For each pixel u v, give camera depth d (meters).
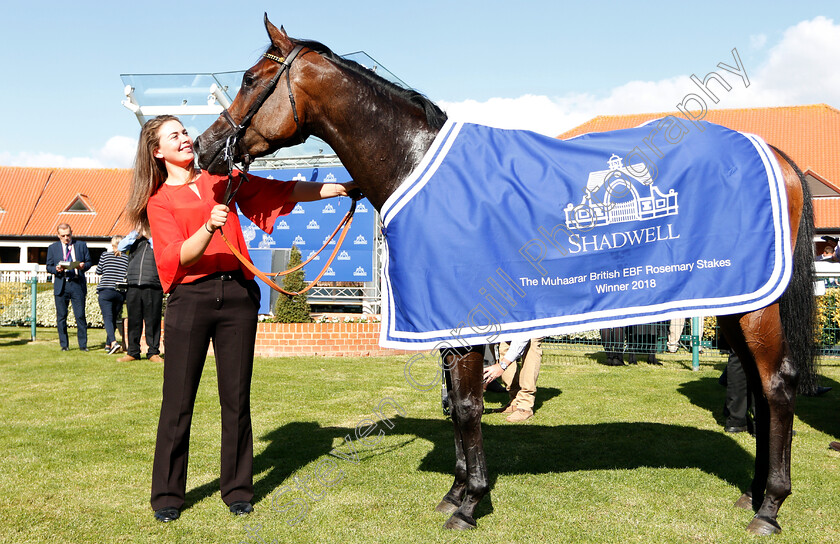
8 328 12.79
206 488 3.41
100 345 9.83
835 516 2.98
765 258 2.89
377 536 2.79
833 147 21.64
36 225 31.33
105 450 4.06
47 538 2.75
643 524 2.90
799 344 3.01
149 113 9.52
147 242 8.05
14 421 4.82
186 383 3.04
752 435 4.47
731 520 2.94
